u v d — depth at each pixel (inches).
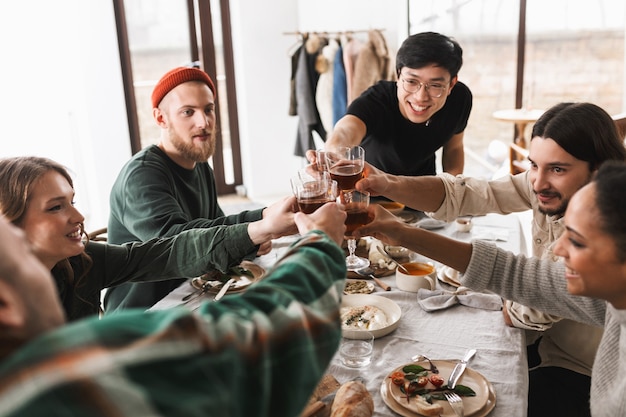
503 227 90.4
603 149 57.6
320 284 29.7
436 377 49.8
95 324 21.0
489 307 64.9
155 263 65.8
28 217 55.5
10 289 21.8
